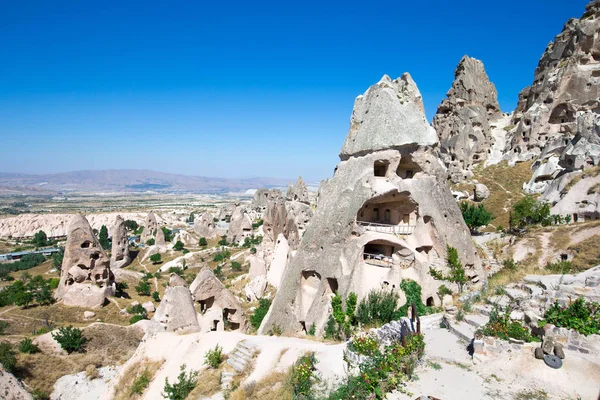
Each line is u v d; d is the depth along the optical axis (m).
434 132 34.81
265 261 58.94
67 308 49.44
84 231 53.84
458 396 15.71
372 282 30.08
